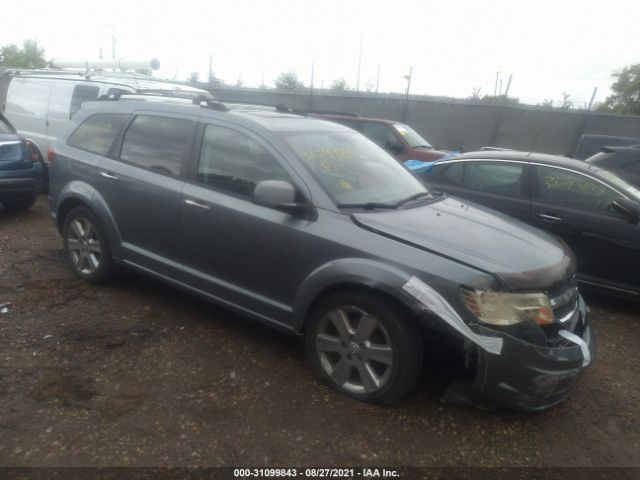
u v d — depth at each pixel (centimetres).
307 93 2066
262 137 402
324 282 353
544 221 579
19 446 296
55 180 529
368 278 334
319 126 457
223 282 416
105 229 484
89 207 498
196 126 439
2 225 714
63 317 448
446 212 408
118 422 321
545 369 315
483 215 420
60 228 536
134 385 360
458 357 324
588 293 608
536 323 318
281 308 384
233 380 373
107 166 480
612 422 363
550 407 335
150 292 509
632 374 433
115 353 398
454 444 325
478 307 313
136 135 476
